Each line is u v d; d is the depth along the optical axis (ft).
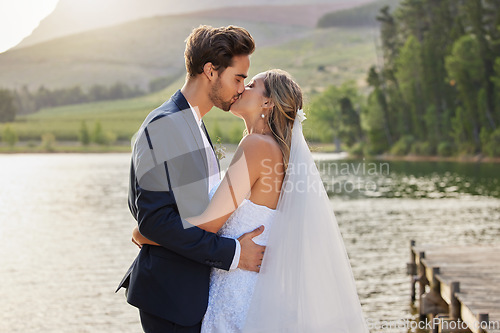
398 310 20.06
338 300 7.09
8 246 34.47
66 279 25.96
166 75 339.98
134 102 319.27
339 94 220.23
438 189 70.33
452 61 156.04
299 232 7.07
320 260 7.09
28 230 40.98
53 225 43.37
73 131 272.51
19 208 54.54
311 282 7.01
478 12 157.99
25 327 19.13
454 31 173.47
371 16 318.04
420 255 20.16
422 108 170.91
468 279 16.61
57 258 30.78
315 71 291.99
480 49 152.66
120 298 22.75
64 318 20.11
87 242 35.70
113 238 37.11
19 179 93.91
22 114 310.24
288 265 6.97
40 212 51.39
